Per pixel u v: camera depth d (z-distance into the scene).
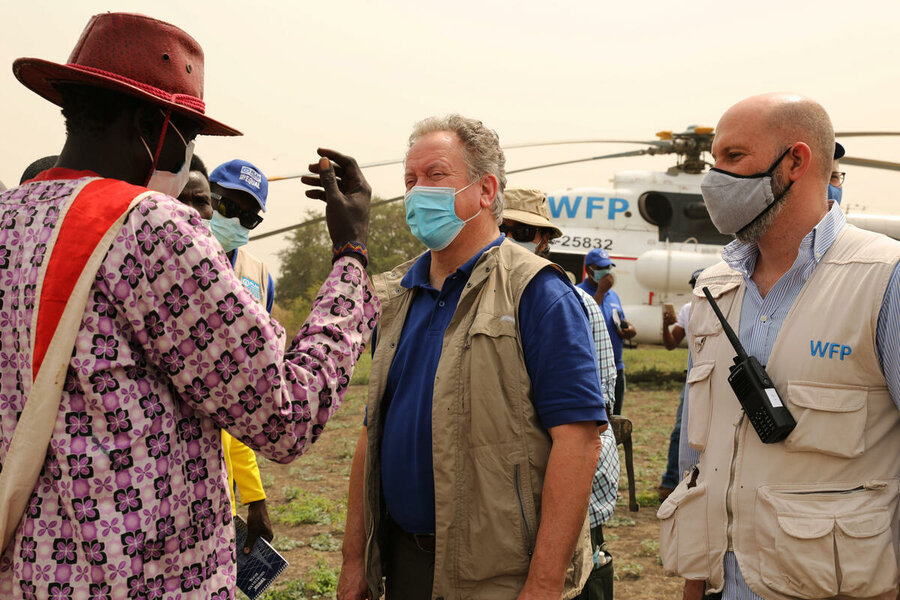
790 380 1.88
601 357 2.89
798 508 1.83
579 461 1.77
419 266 2.18
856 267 1.85
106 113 1.39
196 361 1.30
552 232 3.41
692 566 2.05
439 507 1.81
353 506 2.29
